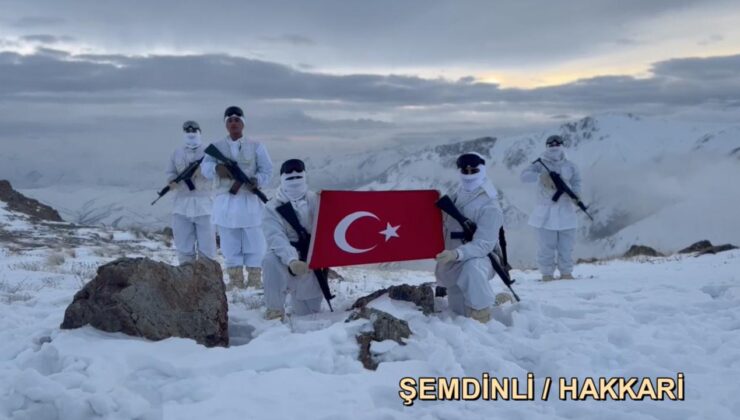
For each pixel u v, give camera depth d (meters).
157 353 6.34
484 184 8.14
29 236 20.52
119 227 25.25
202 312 7.19
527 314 8.33
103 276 7.03
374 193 7.95
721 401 5.79
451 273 8.18
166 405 5.52
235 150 11.05
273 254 8.18
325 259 7.90
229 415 5.33
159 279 7.07
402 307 8.16
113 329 6.79
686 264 17.77
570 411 5.66
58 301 9.12
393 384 6.09
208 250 11.89
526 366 6.85
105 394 5.43
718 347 7.24
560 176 13.83
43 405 5.37
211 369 6.15
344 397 5.70
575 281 12.63
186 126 11.68
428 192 8.16
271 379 5.95
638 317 8.69
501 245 8.47
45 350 6.30
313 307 8.54
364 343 6.78
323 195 7.81
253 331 7.88
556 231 13.91
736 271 13.61
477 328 7.60
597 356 6.86
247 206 11.09
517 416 5.56
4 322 7.68
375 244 8.01
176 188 11.73
